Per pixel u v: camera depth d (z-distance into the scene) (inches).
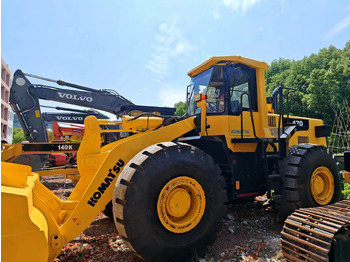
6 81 1723.7
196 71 173.6
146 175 101.3
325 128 225.9
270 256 116.5
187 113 177.9
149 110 311.1
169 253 103.0
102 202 109.0
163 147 112.4
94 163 127.7
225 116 152.4
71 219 101.7
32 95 297.0
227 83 154.8
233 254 118.3
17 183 82.4
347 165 116.3
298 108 862.5
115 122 139.0
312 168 158.9
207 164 118.7
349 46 957.2
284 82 925.8
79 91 311.4
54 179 369.7
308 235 96.5
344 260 91.3
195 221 111.0
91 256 117.0
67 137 344.5
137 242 97.3
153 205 101.4
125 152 117.0
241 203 197.8
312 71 805.2
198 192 113.3
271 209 188.5
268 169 167.6
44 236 77.1
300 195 152.8
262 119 166.2
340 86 758.5
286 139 158.7
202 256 112.2
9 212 72.8
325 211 108.7
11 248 72.4
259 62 167.2
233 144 150.0
